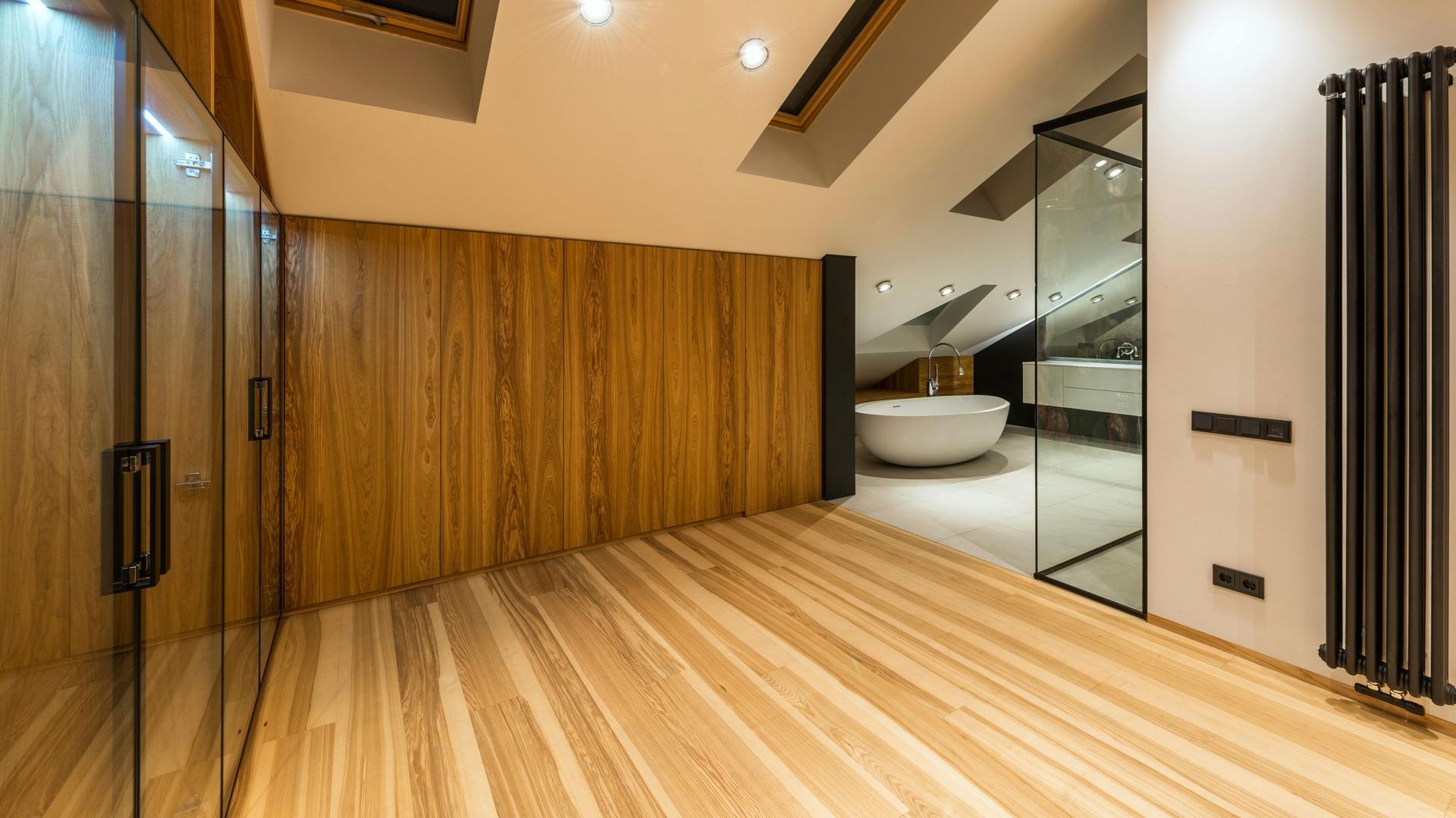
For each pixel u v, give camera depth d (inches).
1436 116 60.4
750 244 146.3
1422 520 63.9
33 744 26.8
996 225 166.6
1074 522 108.3
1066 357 109.7
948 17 97.3
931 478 193.6
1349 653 69.4
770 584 111.9
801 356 161.8
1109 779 60.7
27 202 26.1
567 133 99.0
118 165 33.5
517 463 122.6
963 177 136.6
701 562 123.4
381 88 88.1
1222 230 81.0
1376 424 66.2
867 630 93.5
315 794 60.6
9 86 24.9
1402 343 64.4
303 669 83.9
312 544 103.5
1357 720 68.6
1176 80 85.1
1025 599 104.0
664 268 138.0
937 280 188.4
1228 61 79.3
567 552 129.3
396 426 110.0
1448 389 63.8
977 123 118.1
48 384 27.7
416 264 110.5
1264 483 78.9
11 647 25.4
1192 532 87.1
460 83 93.3
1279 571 78.0
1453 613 65.5
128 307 34.8
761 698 76.0
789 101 124.2
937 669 81.9
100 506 32.1
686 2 82.2
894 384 318.3
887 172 128.6
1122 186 100.1
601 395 131.7
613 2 79.7
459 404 115.7
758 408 155.1
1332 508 69.9
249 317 70.9
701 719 72.0
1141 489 98.3
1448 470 62.4
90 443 31.1
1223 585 83.8
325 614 101.7
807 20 89.9
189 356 46.2
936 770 62.8
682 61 91.1
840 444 168.9
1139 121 97.0
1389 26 65.4
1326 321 68.8
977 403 245.3
